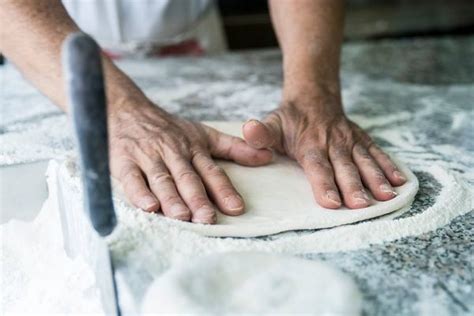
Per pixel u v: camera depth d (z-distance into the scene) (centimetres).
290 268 50
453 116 112
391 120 109
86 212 56
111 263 58
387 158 82
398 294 55
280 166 84
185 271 49
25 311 72
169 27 160
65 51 48
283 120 88
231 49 244
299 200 74
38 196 88
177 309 45
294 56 101
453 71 147
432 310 53
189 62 156
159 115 83
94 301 66
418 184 79
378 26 247
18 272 80
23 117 108
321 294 47
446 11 255
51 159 87
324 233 67
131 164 75
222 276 49
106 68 87
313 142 84
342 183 75
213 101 119
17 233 83
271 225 67
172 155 75
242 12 248
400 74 144
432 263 61
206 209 67
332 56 102
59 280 73
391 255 62
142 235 62
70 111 50
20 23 81
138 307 52
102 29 154
